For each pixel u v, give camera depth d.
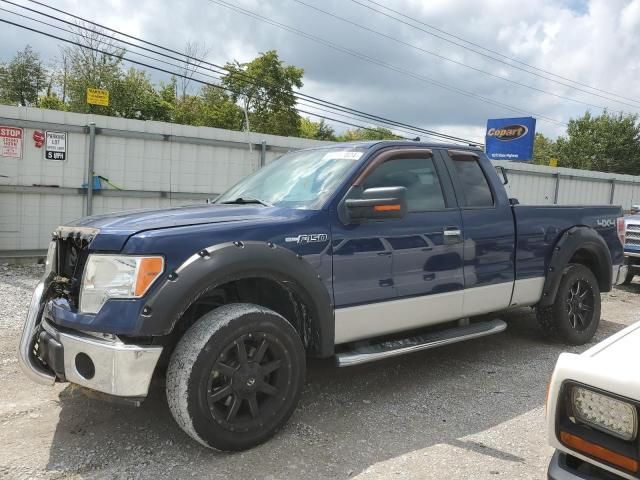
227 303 3.64
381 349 4.01
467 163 4.82
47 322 3.37
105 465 3.07
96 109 31.23
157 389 4.17
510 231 4.90
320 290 3.55
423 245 4.19
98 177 10.01
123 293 2.96
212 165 11.08
